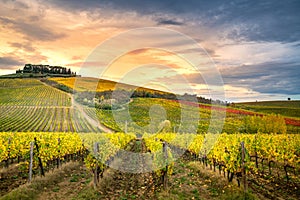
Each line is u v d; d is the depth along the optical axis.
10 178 11.12
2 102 60.69
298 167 11.19
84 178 11.37
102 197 8.64
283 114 51.97
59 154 13.65
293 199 8.16
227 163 9.99
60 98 64.31
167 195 8.57
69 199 8.23
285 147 12.24
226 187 9.20
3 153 12.45
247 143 14.52
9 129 38.53
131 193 9.16
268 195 8.56
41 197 8.50
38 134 20.28
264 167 13.70
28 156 11.21
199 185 10.00
